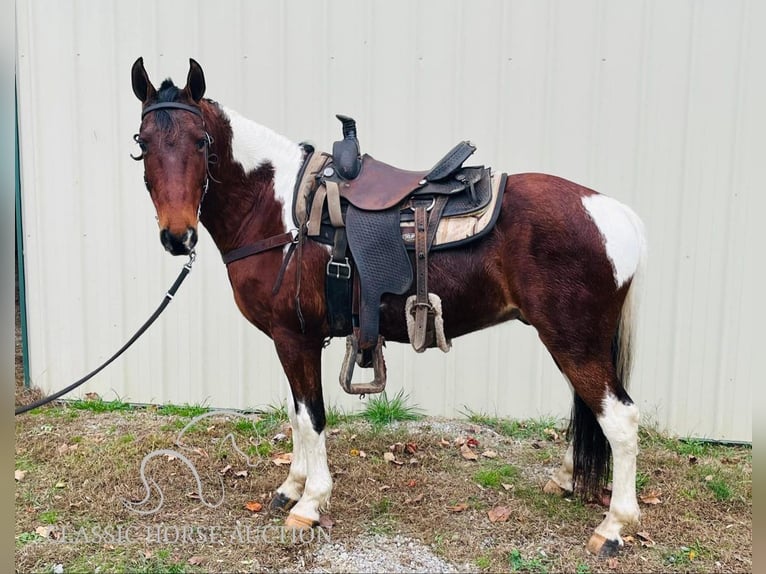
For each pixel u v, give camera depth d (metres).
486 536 2.31
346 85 3.46
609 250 2.05
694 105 3.22
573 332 2.06
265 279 2.24
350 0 3.38
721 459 3.14
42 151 3.74
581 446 2.31
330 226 2.18
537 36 3.29
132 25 3.56
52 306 3.88
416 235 2.10
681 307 3.35
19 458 2.99
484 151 3.42
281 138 2.34
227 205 2.28
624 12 3.21
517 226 2.07
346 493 2.64
